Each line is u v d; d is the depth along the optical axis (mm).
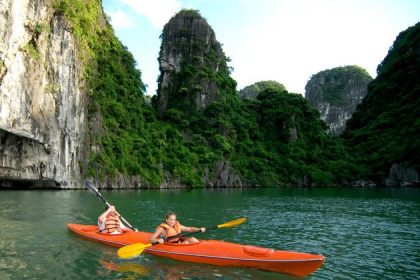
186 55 80875
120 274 8375
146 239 10188
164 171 54438
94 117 44344
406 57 100812
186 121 69438
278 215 20359
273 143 81312
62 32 37625
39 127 33250
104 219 11469
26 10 31266
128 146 50125
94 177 42125
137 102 61188
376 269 9562
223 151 68438
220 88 80562
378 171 73125
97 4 54031
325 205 27312
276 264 8500
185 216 19078
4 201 22188
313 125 86562
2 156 32031
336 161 78312
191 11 84312
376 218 19594
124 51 62312
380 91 103688
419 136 71938
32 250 10125
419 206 26828
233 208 23812
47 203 21672
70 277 8125
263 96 90688
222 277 8250
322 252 11430
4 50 28469
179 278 8172
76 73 40469
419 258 10742
